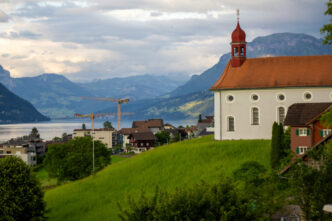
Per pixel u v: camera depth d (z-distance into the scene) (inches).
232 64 3501.5
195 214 1384.1
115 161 6589.6
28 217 2453.2
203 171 2913.4
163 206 1414.9
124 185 3051.2
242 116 3348.9
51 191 3309.5
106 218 2539.4
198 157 3125.0
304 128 2556.6
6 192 2406.5
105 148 4894.2
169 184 2866.6
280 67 3361.2
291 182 1509.6
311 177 1465.3
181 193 1448.1
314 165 1785.2
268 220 1713.8
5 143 7391.7
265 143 3125.0
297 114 2625.5
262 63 3432.6
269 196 1528.1
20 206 2402.8
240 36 3472.0
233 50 3516.2
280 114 3262.8
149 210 1480.1
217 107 3425.2
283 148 2640.3
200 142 3627.0
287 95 3233.3
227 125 3395.7
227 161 2972.4
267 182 1641.2
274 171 1777.8
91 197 2950.3
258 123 3312.0
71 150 4704.7
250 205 1400.1
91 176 3432.6
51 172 4616.1
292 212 1692.9
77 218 2635.3
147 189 2878.9
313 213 1455.5
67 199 2960.1
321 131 2518.5
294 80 3238.2
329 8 1710.1
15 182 2455.7
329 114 1753.2
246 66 3457.2
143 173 3132.4
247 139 3316.9
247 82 3348.9
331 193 1456.7
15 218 2394.2
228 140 3331.7
